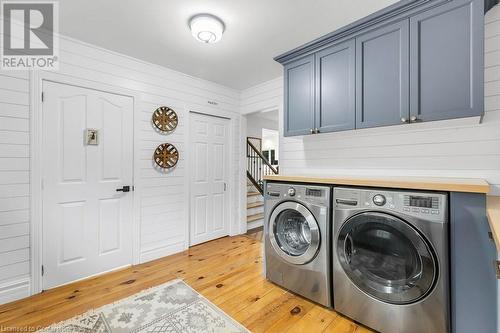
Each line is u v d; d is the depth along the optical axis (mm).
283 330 1611
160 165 2887
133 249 2672
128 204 2643
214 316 1756
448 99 1542
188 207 3186
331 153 2645
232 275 2426
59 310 1823
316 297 1866
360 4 1768
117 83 2547
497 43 1683
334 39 2066
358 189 1633
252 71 3049
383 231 1535
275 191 2158
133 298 1990
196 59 2705
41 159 2092
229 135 3740
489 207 1231
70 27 2084
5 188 1932
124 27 2078
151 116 2824
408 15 1685
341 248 1697
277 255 2141
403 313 1435
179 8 1822
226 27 2061
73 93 2275
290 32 2145
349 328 1628
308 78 2289
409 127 1939
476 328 1248
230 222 3758
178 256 2936
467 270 1272
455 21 1517
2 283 1913
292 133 2416
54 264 2164
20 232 1993
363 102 1915
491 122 1715
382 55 1815
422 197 1375
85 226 2346
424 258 1348
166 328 1629
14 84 1974
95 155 2406
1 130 1915
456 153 1856
